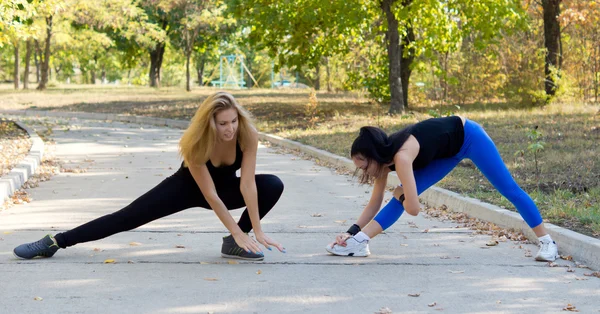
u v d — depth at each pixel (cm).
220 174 536
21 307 436
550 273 531
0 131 1622
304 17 1959
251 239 530
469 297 466
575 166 962
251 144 524
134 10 3934
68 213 763
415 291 480
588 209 698
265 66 6538
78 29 4228
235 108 506
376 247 618
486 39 2038
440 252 600
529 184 872
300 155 1341
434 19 2006
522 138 1281
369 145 528
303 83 5791
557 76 2150
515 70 2364
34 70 8125
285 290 478
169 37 4475
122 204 820
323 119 1925
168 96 3256
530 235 640
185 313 427
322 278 511
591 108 1855
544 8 2177
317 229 693
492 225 697
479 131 554
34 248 554
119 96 3297
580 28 2325
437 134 534
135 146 1484
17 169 973
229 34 4316
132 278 505
